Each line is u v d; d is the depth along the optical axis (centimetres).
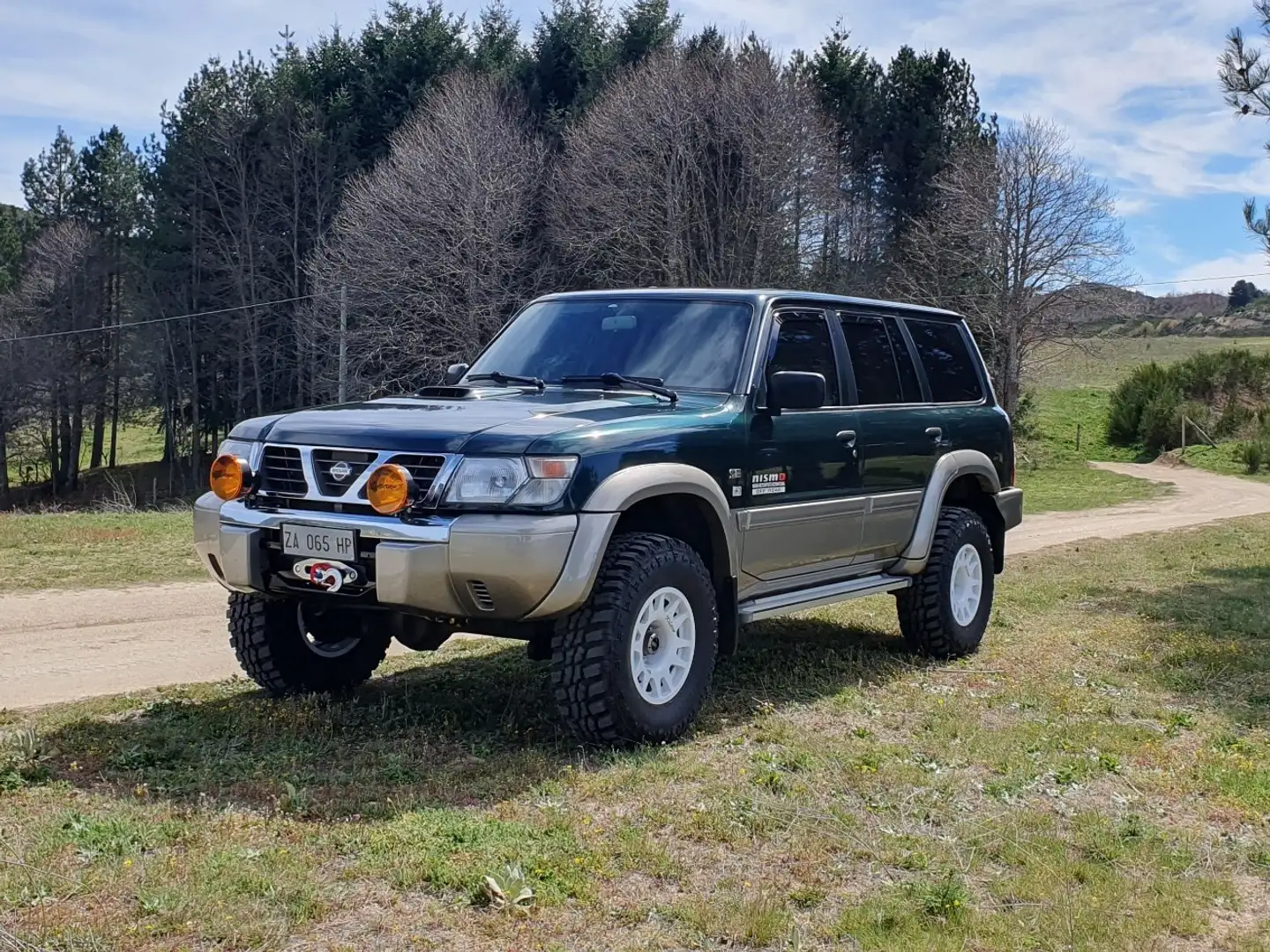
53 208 5659
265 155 4775
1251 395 4962
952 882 374
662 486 515
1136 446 4925
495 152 3775
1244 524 1895
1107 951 335
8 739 508
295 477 515
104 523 1560
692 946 330
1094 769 513
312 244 4778
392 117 4675
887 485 684
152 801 431
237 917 330
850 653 745
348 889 357
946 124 4662
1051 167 4166
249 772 471
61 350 5066
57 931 316
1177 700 654
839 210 3912
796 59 4272
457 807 434
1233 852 423
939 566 731
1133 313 4347
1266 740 575
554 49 4619
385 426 502
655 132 3653
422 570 469
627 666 500
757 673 686
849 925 344
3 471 5072
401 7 4922
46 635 815
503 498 472
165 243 5003
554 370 628
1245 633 853
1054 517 2189
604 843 398
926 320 771
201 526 536
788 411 609
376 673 675
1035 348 4450
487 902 350
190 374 5162
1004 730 571
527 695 614
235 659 734
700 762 500
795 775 488
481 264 3747
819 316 663
